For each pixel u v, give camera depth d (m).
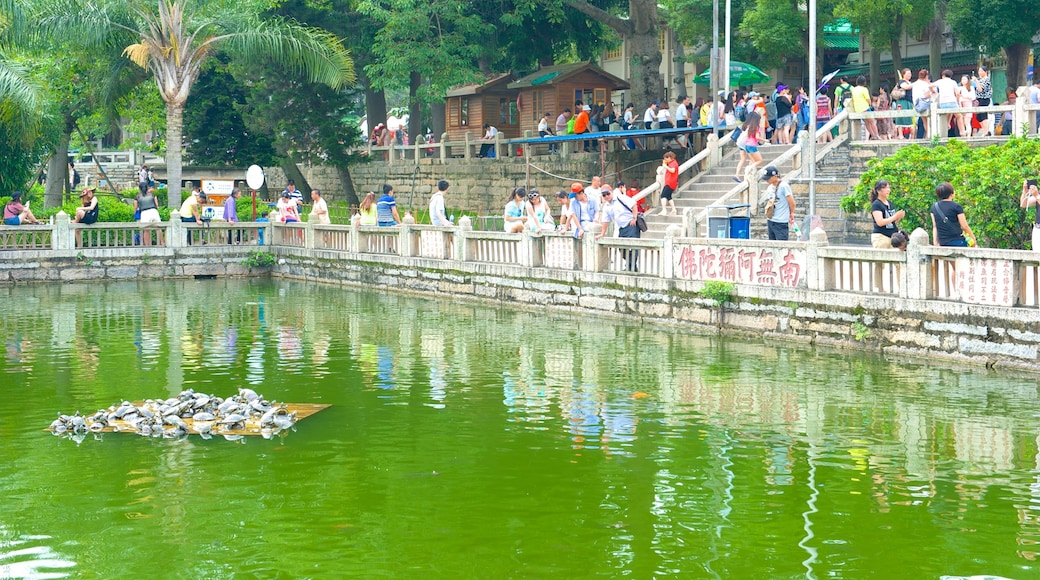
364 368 15.56
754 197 23.36
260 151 41.84
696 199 25.66
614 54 55.38
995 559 7.95
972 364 14.49
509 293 22.81
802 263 16.77
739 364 15.33
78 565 8.09
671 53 53.25
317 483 9.99
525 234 22.34
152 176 41.84
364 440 11.49
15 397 13.73
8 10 29.42
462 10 37.97
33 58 36.78
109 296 25.30
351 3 40.62
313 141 41.41
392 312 22.02
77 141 58.72
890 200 18.70
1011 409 12.27
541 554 8.20
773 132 27.62
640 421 12.16
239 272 30.78
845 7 37.47
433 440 11.46
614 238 20.39
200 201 31.97
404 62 35.72
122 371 15.44
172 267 29.97
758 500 9.35
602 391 13.77
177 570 7.97
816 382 13.98
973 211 17.11
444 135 40.94
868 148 23.91
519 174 37.22
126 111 43.84
